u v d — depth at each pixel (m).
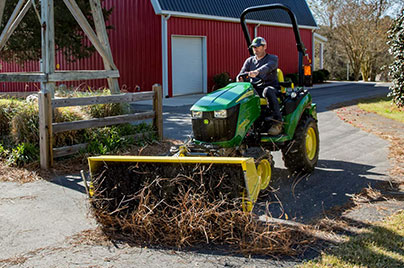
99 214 4.38
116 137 7.85
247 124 5.21
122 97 8.01
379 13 33.56
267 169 5.19
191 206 4.04
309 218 4.55
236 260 3.67
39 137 7.14
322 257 3.60
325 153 7.81
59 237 4.24
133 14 19.19
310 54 27.98
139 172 4.33
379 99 16.78
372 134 9.55
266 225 4.33
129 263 3.66
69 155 7.32
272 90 5.50
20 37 16.16
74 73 8.45
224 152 4.92
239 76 5.69
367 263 3.46
